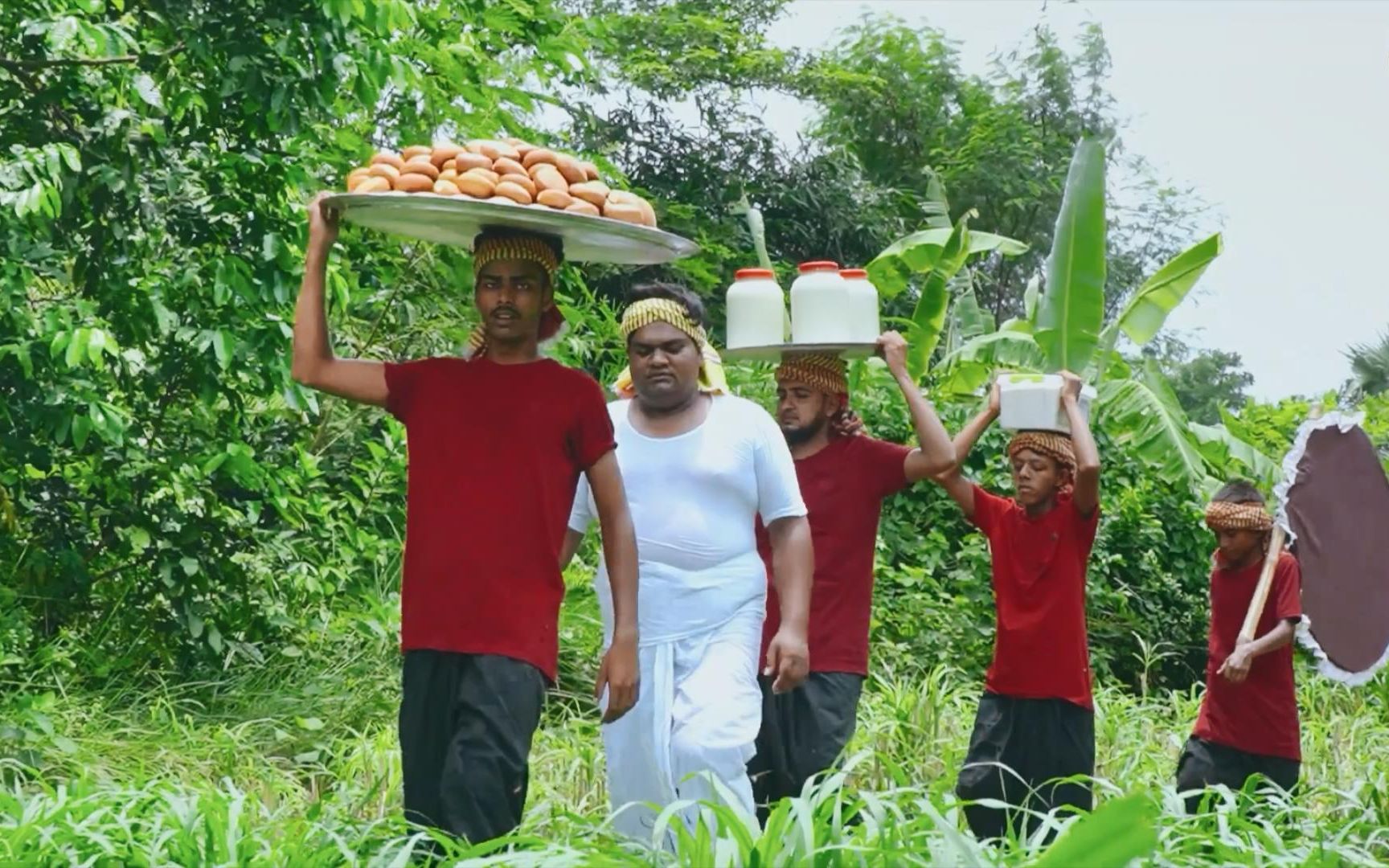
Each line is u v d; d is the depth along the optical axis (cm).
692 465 503
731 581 501
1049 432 586
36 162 639
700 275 1794
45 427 671
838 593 562
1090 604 1118
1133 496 1152
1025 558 586
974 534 1109
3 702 662
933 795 420
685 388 507
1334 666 640
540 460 459
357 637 839
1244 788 485
